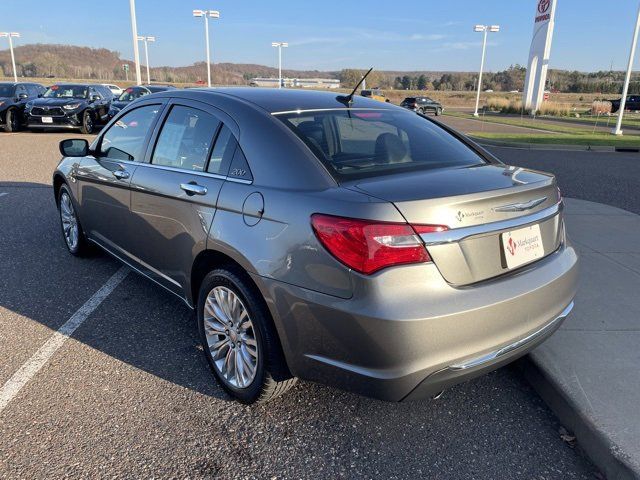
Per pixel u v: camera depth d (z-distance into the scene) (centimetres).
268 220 243
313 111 298
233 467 237
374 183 234
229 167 278
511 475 237
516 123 2848
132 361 322
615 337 334
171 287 337
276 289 236
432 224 211
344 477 233
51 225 610
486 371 238
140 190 342
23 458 238
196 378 305
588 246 530
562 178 970
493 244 231
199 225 284
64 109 1603
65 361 320
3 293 416
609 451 233
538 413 282
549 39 3581
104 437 254
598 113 3738
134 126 379
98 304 400
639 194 830
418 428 267
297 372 243
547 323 254
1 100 1656
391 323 205
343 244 213
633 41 2066
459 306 214
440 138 319
